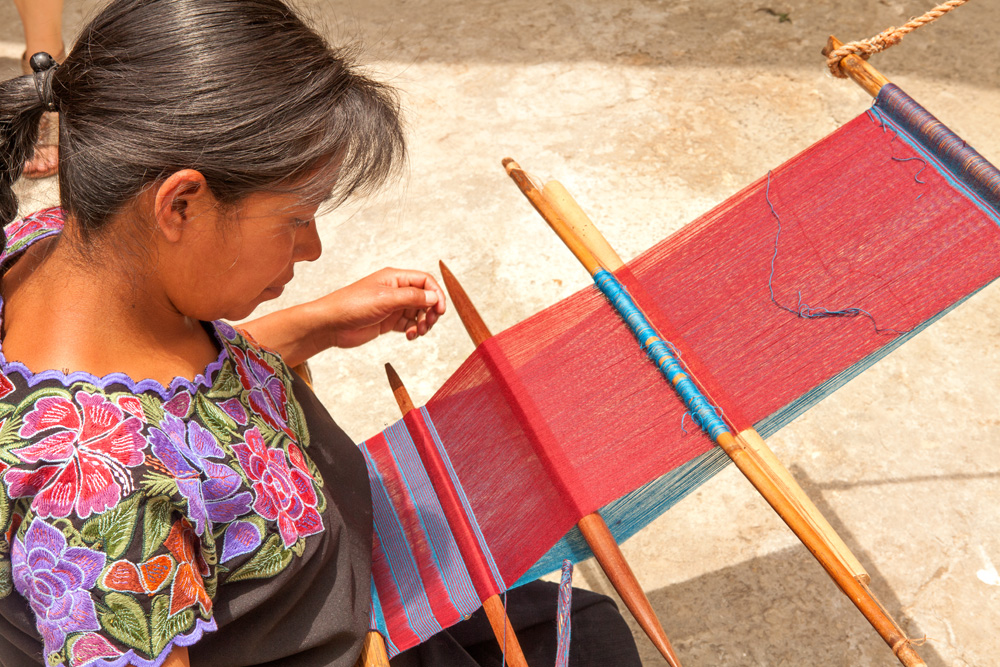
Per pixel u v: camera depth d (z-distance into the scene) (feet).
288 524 2.65
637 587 3.23
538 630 3.73
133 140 1.99
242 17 2.09
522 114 8.95
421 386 6.79
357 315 4.01
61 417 2.08
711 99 8.89
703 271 4.05
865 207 4.01
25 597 2.16
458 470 3.88
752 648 5.21
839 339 3.67
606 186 8.11
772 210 4.14
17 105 2.09
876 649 5.15
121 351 2.27
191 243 2.16
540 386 3.86
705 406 3.52
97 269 2.17
